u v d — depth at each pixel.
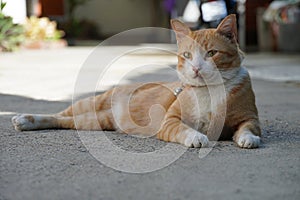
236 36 1.44
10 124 1.66
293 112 1.90
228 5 3.68
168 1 6.21
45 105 2.03
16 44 4.54
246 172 1.20
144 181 1.16
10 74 3.17
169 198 1.08
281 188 1.12
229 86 1.43
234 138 1.42
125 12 7.32
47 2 6.38
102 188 1.12
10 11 4.86
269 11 5.38
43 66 3.64
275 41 5.27
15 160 1.29
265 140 1.47
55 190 1.12
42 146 1.40
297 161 1.27
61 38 6.12
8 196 1.10
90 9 7.17
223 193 1.10
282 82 2.86
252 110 1.45
